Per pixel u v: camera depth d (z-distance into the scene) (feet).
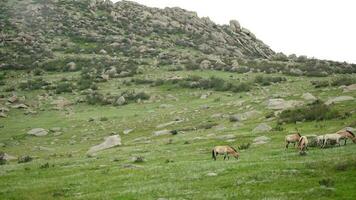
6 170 134.41
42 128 251.39
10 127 261.85
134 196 81.20
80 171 124.16
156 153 153.69
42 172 126.52
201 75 402.52
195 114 260.21
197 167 107.76
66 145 215.31
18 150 204.85
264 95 301.43
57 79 399.65
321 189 70.08
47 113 301.43
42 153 196.03
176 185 87.45
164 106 299.79
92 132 241.96
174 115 264.93
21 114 297.94
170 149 160.66
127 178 103.50
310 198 66.54
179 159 132.57
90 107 317.22
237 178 86.94
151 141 193.47
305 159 101.81
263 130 176.96
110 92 352.90
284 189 74.18
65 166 136.15
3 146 214.28
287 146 127.95
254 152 128.98
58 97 343.67
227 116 239.30
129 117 275.18
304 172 84.53
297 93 270.67
